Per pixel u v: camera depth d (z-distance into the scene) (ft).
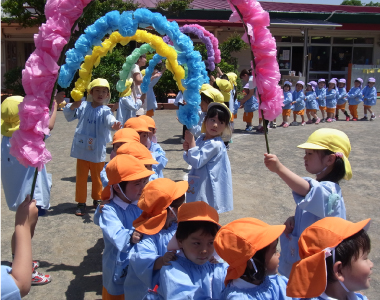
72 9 7.33
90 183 22.08
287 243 9.18
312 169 9.03
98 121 17.51
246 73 37.24
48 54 7.13
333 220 6.18
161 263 7.61
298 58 73.05
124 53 53.57
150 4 62.75
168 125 40.01
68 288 12.03
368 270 5.87
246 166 25.18
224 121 12.38
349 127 39.99
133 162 9.48
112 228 9.07
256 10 8.30
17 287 5.68
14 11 50.75
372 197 19.79
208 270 7.66
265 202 18.97
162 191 8.23
